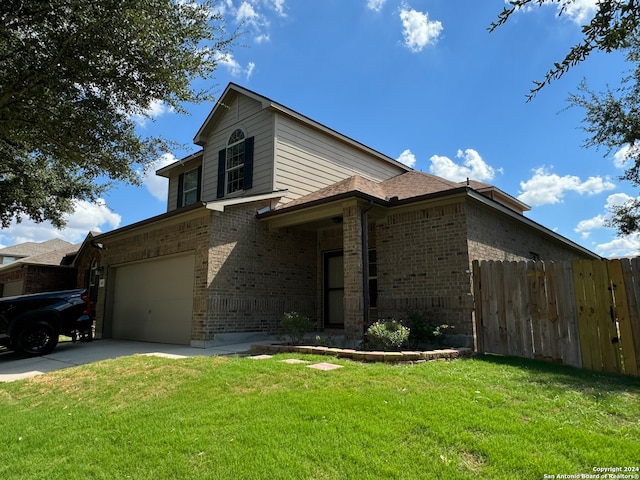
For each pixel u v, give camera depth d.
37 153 8.98
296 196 12.56
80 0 5.40
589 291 6.42
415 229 9.45
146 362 6.73
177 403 4.61
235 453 3.19
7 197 11.41
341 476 2.79
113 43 5.85
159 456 3.26
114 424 4.12
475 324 7.92
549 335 6.78
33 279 16.98
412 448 3.13
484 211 9.56
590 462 2.87
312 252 12.41
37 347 9.53
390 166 16.23
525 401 4.23
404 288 9.40
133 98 6.78
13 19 5.54
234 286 10.17
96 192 13.01
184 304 10.51
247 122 13.41
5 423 4.56
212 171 14.54
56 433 4.04
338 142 14.26
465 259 8.52
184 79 6.79
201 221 10.12
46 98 6.18
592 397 4.40
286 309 11.32
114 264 13.34
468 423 3.54
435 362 6.30
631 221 13.29
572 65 2.47
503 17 2.61
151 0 5.93
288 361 6.25
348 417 3.74
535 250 12.23
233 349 8.83
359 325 8.52
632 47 10.02
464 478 2.70
